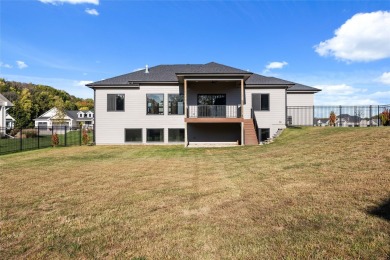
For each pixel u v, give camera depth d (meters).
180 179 7.53
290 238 3.37
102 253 3.18
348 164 7.50
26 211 4.89
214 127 21.33
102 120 21.41
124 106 21.42
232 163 10.16
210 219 4.23
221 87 21.50
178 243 3.40
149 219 4.33
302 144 12.80
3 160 12.47
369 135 11.30
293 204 4.71
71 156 13.81
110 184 7.07
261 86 21.38
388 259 2.75
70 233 3.83
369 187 5.30
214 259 2.94
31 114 66.06
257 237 3.47
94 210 4.88
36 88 98.38
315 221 3.88
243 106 20.78
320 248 3.06
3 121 35.28
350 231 3.46
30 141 26.69
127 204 5.21
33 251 3.27
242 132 18.78
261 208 4.63
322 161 8.40
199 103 21.58
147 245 3.37
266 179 6.87
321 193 5.23
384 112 18.66
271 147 13.97
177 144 21.06
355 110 21.30
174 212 4.64
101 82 21.53
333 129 15.76
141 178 7.81
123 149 17.36
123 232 3.82
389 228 3.48
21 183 7.32
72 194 6.08
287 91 23.61
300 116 23.50
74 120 71.06
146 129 21.44
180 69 24.11
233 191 5.89
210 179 7.38
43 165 10.70
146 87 21.44
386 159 7.32
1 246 3.43
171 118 21.47
